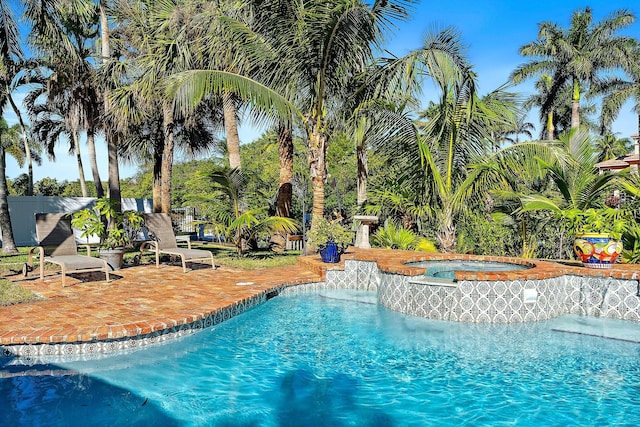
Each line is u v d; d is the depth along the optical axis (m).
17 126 32.44
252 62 11.64
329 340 6.14
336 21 10.40
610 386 4.70
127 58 17.20
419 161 11.66
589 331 6.59
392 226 13.71
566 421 3.95
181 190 35.81
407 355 5.59
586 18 28.23
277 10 11.00
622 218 9.16
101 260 8.39
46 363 5.06
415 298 7.48
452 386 4.68
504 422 3.93
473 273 7.04
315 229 10.72
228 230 12.48
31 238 19.77
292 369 5.10
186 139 20.91
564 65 29.08
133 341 5.53
